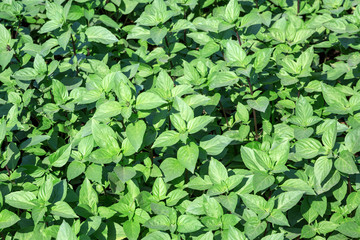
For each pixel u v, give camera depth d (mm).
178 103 1162
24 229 1124
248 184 1147
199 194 1250
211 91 1320
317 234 1153
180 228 1090
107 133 1153
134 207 1156
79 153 1173
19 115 1358
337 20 1326
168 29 1409
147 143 1176
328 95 1243
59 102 1282
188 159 1139
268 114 1310
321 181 1098
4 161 1204
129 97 1146
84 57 1443
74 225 1085
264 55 1231
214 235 1102
